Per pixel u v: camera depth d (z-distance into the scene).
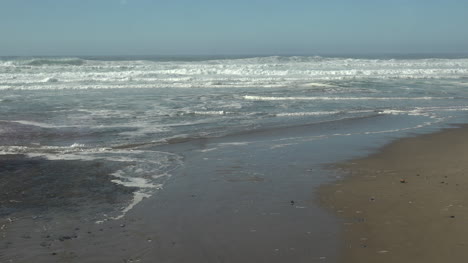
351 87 23.98
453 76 31.31
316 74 33.03
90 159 9.04
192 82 26.58
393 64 43.62
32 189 6.99
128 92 21.92
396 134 11.81
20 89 23.20
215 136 11.62
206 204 6.27
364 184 7.14
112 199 6.52
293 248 4.78
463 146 10.19
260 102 18.28
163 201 6.42
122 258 4.60
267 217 5.72
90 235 5.19
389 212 5.76
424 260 4.38
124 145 10.47
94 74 31.16
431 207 5.88
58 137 11.40
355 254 4.58
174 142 10.84
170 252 4.73
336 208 6.01
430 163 8.54
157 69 36.84
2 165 8.46
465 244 4.70
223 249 4.79
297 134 11.93
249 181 7.45
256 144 10.62
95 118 14.37
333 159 9.02
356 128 12.81
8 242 4.99
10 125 13.01
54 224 5.55
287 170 8.16
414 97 20.20
